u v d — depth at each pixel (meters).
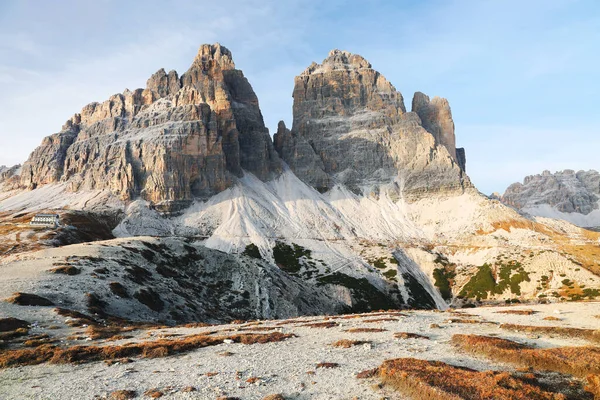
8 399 30.75
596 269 196.88
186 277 135.88
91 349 43.97
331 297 184.75
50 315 63.03
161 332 60.56
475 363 36.75
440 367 32.53
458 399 25.97
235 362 39.16
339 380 32.53
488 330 54.03
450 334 51.38
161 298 96.69
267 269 169.75
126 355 43.50
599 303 81.38
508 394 26.78
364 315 77.81
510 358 37.09
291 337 52.44
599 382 29.61
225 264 158.25
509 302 191.12
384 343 46.22
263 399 28.47
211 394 30.16
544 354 35.88
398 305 195.62
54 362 41.16
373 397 28.62
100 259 107.25
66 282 82.38
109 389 32.06
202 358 41.44
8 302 65.38
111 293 83.88
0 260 106.44
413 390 28.73
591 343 45.00
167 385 32.59
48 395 31.17
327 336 52.44
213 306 119.81
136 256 124.88
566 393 29.23
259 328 61.84
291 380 33.00
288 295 153.00
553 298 179.12
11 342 49.38
